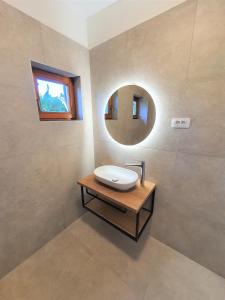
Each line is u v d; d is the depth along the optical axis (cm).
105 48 133
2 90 92
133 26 112
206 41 86
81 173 165
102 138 162
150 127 122
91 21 136
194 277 113
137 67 117
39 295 103
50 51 115
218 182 99
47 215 137
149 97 117
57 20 116
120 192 121
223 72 85
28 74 104
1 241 107
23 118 106
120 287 106
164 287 106
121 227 125
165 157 119
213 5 81
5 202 105
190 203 114
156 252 132
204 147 100
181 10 90
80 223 166
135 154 138
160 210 133
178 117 106
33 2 100
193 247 121
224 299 99
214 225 107
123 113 136
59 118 143
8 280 111
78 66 139
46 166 128
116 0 115
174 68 100
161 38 101
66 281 111
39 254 131
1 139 96
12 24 91
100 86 148
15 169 107
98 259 127
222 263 110
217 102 90
